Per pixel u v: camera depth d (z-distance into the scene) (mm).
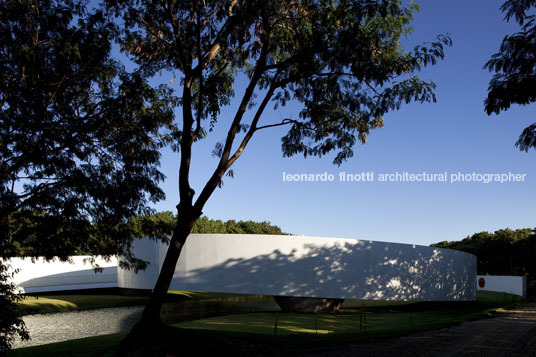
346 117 14609
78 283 40750
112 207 13250
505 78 10000
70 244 13430
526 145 10516
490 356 10445
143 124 13914
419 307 31391
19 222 12305
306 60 12812
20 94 11023
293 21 13016
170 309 29953
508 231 69750
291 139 15656
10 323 9859
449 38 12180
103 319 25203
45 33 11445
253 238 27875
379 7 11211
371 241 28141
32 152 11156
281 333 16094
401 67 12688
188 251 29047
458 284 31547
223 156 12750
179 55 13016
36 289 36875
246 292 27344
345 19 12125
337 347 11203
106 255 14398
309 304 27500
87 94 13062
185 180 12344
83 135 12188
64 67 11484
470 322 18531
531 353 10914
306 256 27359
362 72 12078
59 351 11586
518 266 65438
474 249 70188
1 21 10570
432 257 30062
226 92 15766
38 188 12289
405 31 13242
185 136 12562
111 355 10250
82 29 12227
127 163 13500
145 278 32281
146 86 13641
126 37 13750
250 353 10188
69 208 12180
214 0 12930
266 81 15039
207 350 9945
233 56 14359
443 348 11344
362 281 27422
